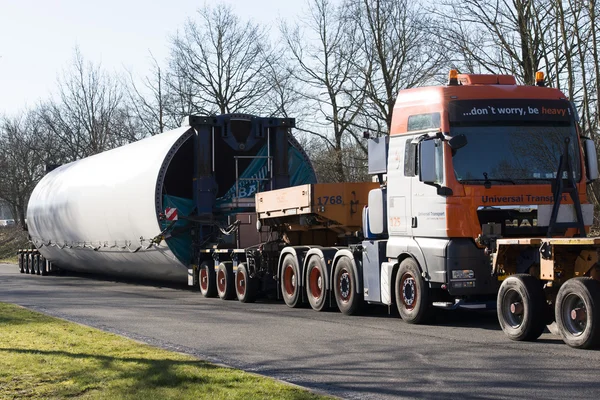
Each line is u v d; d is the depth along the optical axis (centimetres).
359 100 4228
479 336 1327
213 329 1492
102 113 6309
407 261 1508
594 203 2366
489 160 1388
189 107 5303
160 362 1052
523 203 1377
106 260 2945
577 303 1137
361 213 1864
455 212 1373
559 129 1416
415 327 1473
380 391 898
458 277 1380
